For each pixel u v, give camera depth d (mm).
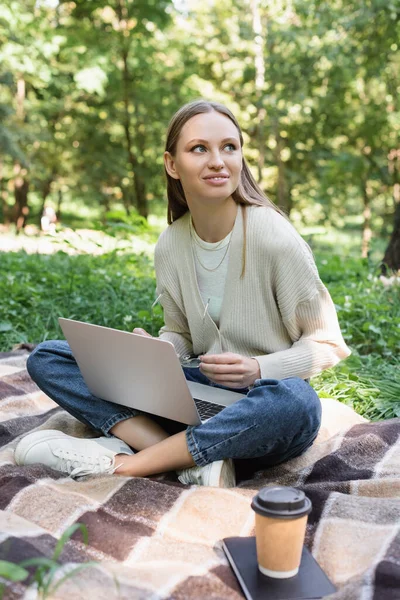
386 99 15180
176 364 1864
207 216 2127
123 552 1582
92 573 1414
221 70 17453
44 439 2076
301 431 1995
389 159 17031
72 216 23375
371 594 1359
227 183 2049
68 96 16375
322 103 14898
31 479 1919
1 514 1654
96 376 2139
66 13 15203
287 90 13031
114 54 15141
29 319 4215
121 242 7102
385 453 2207
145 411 2135
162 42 16594
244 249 2107
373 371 3211
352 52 9891
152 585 1394
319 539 1647
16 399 2857
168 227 2332
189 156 2053
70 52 14062
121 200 21031
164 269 2318
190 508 1777
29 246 9930
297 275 2092
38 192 21375
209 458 1956
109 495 1846
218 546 1633
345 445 2225
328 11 9641
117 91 15922
